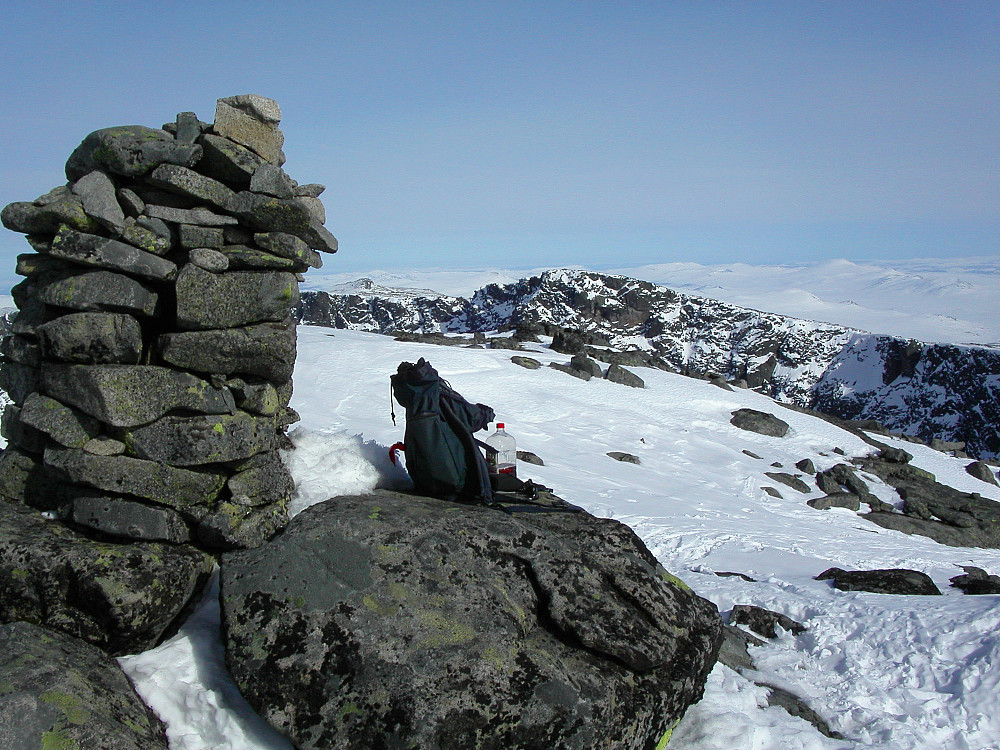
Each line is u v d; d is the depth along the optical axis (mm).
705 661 2615
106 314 2504
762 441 17047
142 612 2297
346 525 2582
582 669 2361
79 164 2602
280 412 2967
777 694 3236
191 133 2607
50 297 2533
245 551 2553
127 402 2502
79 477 2506
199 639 2439
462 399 3137
